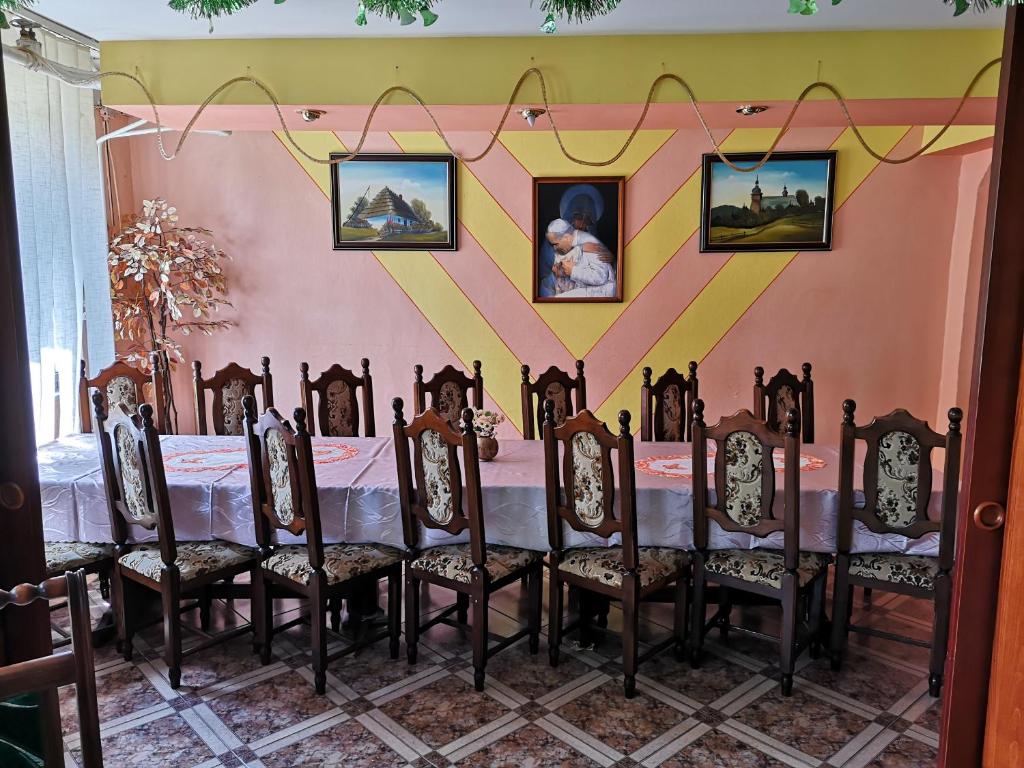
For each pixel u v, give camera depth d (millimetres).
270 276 5172
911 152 4824
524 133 4945
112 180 4934
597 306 5066
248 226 5133
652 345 5090
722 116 3758
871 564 2795
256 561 2975
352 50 3520
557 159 4957
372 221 5066
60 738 1255
